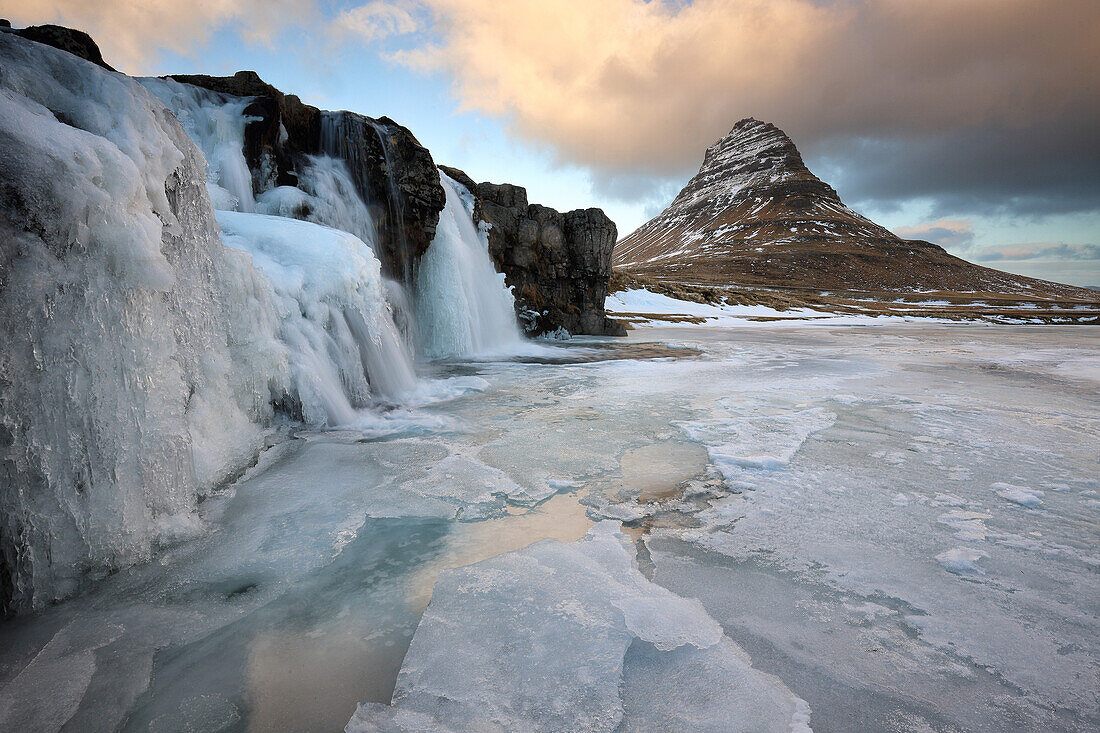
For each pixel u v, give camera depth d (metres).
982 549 3.05
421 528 3.38
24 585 2.40
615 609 2.40
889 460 4.75
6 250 2.31
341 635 2.32
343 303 7.06
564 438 5.53
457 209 15.62
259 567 2.87
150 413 3.00
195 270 4.11
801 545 3.12
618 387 8.87
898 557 2.96
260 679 2.05
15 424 2.35
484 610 2.41
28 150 2.45
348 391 6.79
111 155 2.85
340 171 11.25
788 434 5.64
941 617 2.40
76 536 2.59
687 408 7.07
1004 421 6.30
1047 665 2.08
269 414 5.42
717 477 4.34
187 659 2.16
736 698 1.88
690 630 2.26
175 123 4.05
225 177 8.77
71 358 2.56
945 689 1.95
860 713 1.83
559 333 20.59
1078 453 4.97
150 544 2.95
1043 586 2.66
